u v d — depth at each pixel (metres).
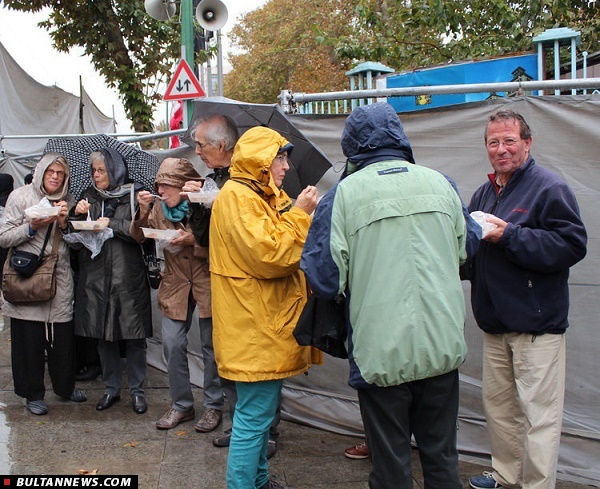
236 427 2.96
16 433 4.12
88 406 4.65
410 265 2.35
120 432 4.16
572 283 3.50
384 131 2.49
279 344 2.88
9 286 4.25
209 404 4.21
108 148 4.65
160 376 5.42
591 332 3.48
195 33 9.73
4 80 11.12
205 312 4.07
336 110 5.40
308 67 25.03
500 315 3.00
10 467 3.60
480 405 3.74
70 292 4.47
